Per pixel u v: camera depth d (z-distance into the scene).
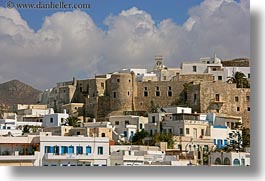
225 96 109.88
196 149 83.88
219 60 115.19
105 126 96.00
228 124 99.94
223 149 81.44
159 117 101.25
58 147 59.88
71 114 113.62
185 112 105.81
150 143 87.06
